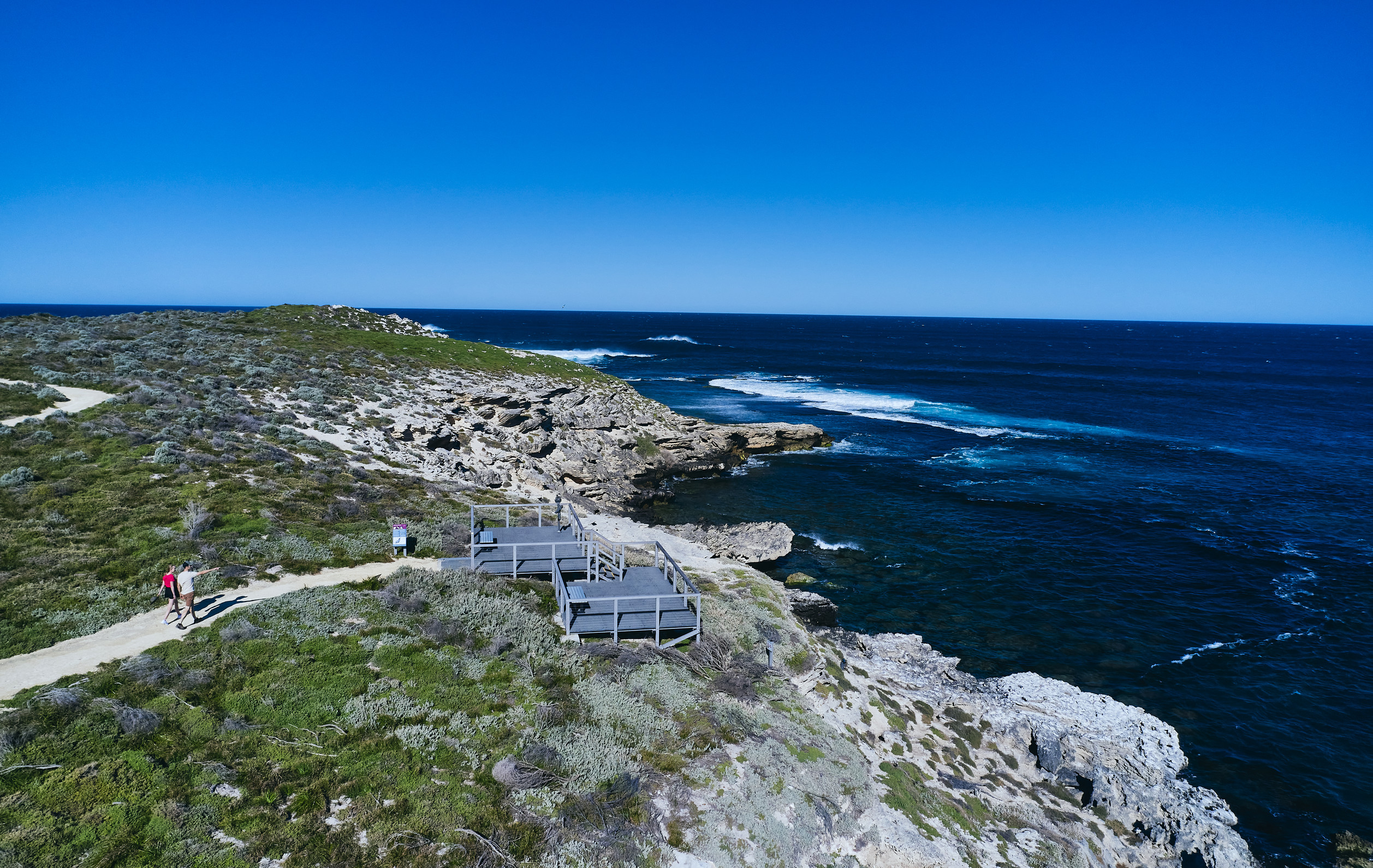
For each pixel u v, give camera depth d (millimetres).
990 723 19391
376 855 10141
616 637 17109
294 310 68625
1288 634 28562
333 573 19156
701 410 80250
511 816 11305
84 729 11359
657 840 11570
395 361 51750
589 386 60844
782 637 19719
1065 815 16391
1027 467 56469
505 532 23250
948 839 13719
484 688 14406
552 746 12922
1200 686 24766
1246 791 19609
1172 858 16391
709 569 25375
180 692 12727
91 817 9844
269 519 21203
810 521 42531
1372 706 23750
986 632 28547
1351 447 65250
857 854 12719
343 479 27109
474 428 42156
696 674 16719
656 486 49656
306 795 10930
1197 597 32062
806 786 13477
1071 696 23031
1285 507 45844
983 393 100438
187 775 10914
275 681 13430
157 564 17438
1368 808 19062
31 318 50531
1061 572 34875
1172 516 43594
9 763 10461
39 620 14664
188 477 23000
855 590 32438
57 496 20391
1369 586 33281
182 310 65625
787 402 88062
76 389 30641
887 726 17562
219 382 36156
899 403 88375
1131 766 18734
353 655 14688
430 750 12367
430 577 19109
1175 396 99062
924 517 43375
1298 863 17141
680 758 13359
